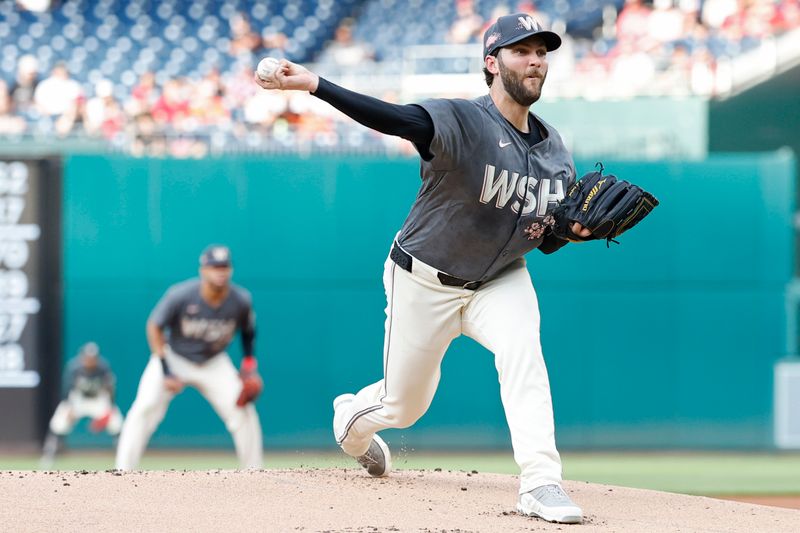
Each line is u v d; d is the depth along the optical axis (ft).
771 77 153.89
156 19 182.80
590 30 178.70
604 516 47.55
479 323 47.39
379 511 46.34
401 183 137.69
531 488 45.03
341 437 52.75
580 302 137.69
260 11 185.47
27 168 126.52
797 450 137.28
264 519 44.04
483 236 45.47
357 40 183.42
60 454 131.03
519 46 43.88
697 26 173.88
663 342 138.00
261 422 136.56
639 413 137.49
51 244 127.13
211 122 163.63
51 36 180.14
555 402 137.28
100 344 135.13
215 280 93.25
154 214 136.05
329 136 151.53
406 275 47.52
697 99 150.41
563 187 46.57
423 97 152.05
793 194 138.31
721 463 127.34
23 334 126.72
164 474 54.65
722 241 138.21
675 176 138.62
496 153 43.91
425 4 185.06
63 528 41.68
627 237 137.90
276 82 40.32
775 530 45.85
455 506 48.16
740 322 138.21
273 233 137.08
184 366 96.43
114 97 172.86
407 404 50.08
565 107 152.56
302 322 137.18
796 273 145.79
